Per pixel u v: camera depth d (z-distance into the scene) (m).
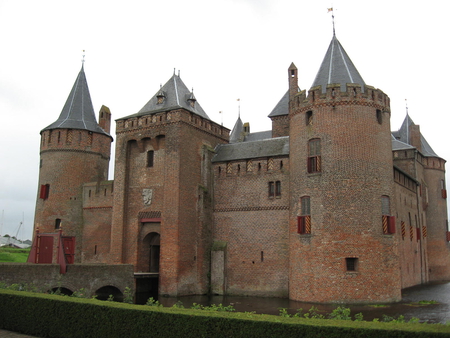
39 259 23.78
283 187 29.12
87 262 35.78
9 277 20.02
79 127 38.59
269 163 30.14
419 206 39.00
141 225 31.61
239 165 31.27
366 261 23.44
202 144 32.47
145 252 31.78
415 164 38.88
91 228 36.28
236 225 30.59
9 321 14.91
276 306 23.58
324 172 24.77
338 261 23.53
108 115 42.44
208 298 27.97
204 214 31.14
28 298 14.67
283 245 28.47
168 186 29.86
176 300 26.77
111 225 35.00
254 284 29.11
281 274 28.23
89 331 13.16
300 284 24.94
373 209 24.14
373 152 24.84
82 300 13.98
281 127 38.44
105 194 36.03
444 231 42.97
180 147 29.98
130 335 12.39
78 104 40.28
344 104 25.06
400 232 32.53
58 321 13.83
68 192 37.25
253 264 29.41
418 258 37.47
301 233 25.17
